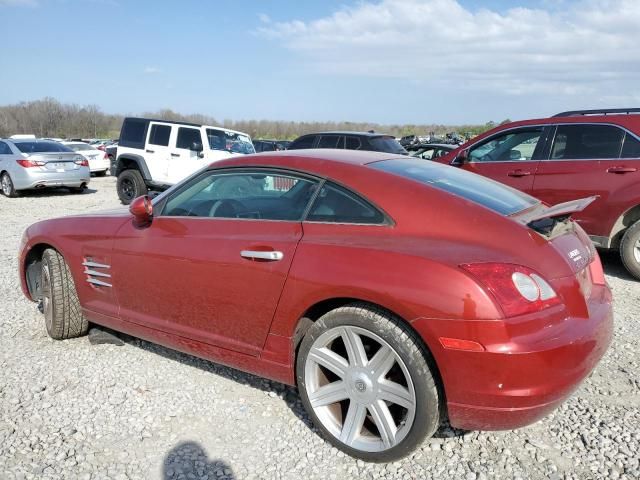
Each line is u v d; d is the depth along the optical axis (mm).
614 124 5898
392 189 2797
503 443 2857
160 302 3436
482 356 2279
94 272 3812
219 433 2971
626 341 4164
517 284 2334
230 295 3039
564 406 3219
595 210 5941
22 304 5047
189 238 3266
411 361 2443
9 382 3512
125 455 2771
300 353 2824
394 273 2457
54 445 2844
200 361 3842
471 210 2674
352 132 12141
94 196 14914
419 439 2496
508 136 6668
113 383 3512
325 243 2738
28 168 13875
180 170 12430
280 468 2678
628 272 5949
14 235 8766
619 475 2594
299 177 3055
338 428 2787
